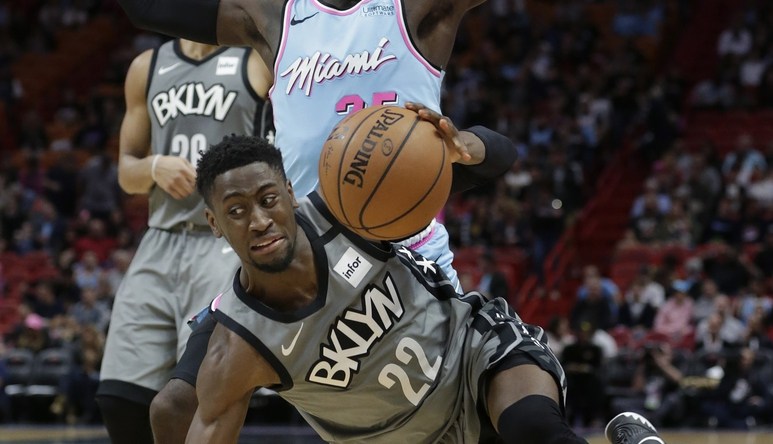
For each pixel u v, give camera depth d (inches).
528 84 925.2
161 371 255.9
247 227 158.2
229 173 157.9
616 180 854.5
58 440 482.3
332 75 185.6
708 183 766.5
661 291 657.6
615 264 743.1
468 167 181.3
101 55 1120.8
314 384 172.1
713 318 596.7
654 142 863.7
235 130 257.3
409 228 157.4
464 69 960.3
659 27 1012.5
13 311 773.9
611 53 986.7
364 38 185.2
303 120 188.2
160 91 261.1
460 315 179.8
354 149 154.7
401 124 155.7
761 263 692.1
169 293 257.6
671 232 749.9
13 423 633.6
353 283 168.2
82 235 831.1
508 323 179.9
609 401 587.8
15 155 976.3
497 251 757.9
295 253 164.6
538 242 758.5
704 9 1039.6
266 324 165.2
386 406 176.9
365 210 155.3
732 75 935.0
